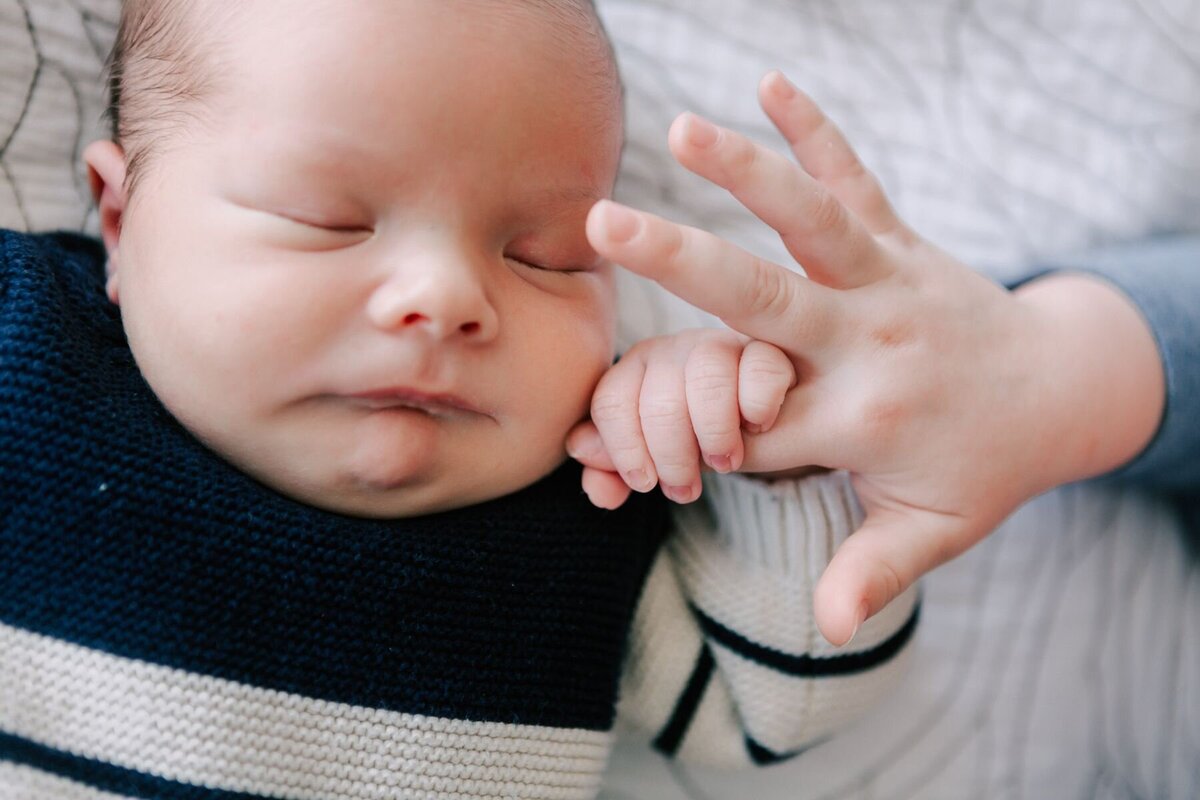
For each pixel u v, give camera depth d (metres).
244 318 0.56
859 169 0.66
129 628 0.57
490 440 0.61
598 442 0.64
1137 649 0.95
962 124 1.00
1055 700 0.93
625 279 0.91
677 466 0.61
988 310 0.67
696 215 0.94
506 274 0.60
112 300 0.70
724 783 0.86
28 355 0.59
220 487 0.60
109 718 0.57
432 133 0.54
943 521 0.66
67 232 0.77
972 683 0.92
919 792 0.89
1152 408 0.78
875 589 0.61
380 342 0.56
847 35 0.99
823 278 0.62
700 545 0.76
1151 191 1.01
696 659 0.76
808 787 0.87
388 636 0.61
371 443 0.58
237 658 0.58
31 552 0.58
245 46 0.57
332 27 0.55
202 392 0.59
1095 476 0.84
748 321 0.58
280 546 0.60
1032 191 1.00
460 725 0.62
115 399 0.61
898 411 0.62
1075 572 0.95
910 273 0.64
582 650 0.68
